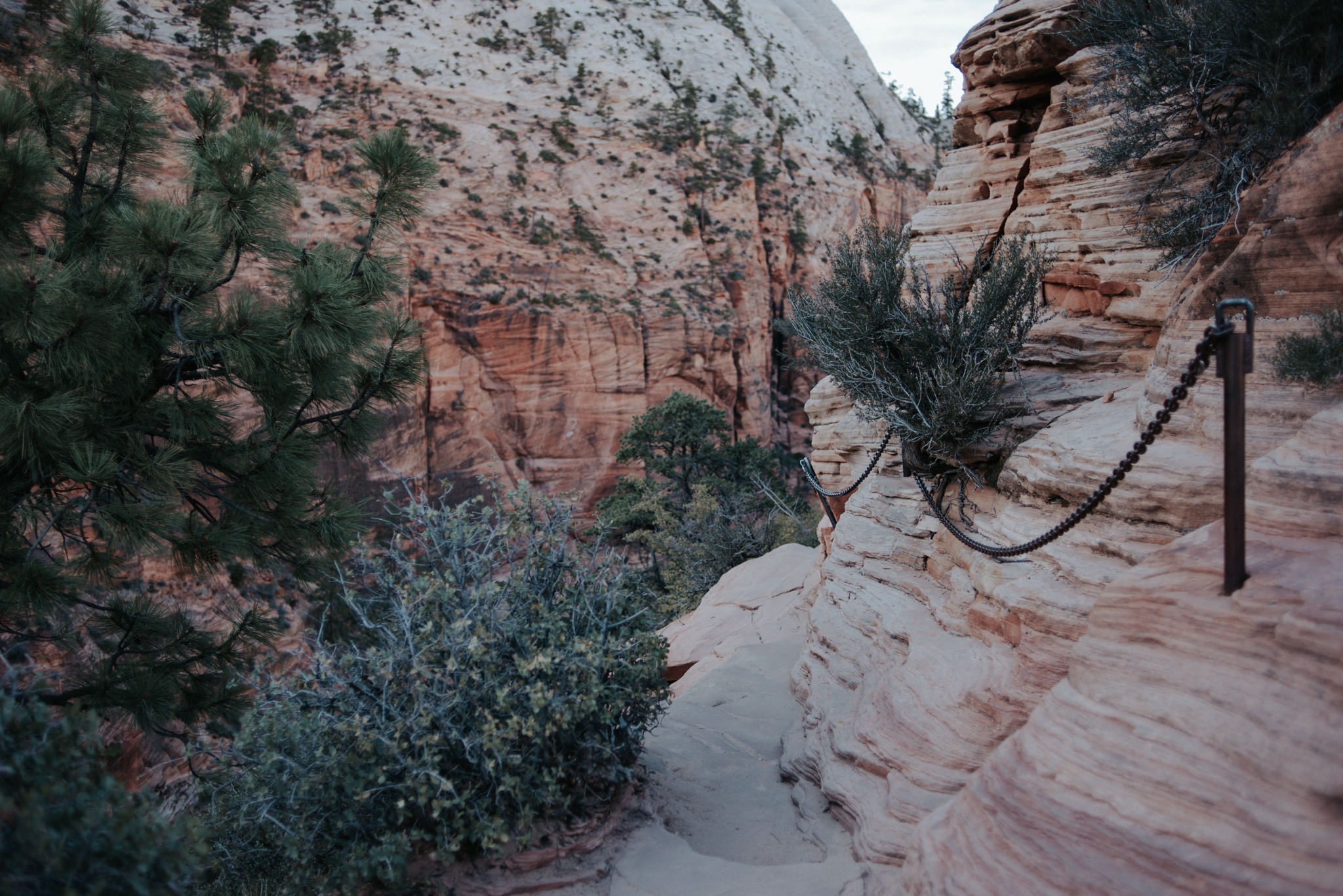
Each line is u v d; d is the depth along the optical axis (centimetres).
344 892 388
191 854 321
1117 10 634
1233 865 256
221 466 841
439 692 421
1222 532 359
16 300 592
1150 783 290
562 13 8706
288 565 921
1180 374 465
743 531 2152
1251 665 294
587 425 5028
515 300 4900
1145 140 638
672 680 1070
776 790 568
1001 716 441
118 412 759
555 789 427
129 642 796
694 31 9894
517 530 495
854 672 630
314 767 403
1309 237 421
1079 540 468
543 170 6334
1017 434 595
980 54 823
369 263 823
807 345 716
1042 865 293
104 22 793
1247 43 549
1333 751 255
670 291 5853
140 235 660
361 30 7069
